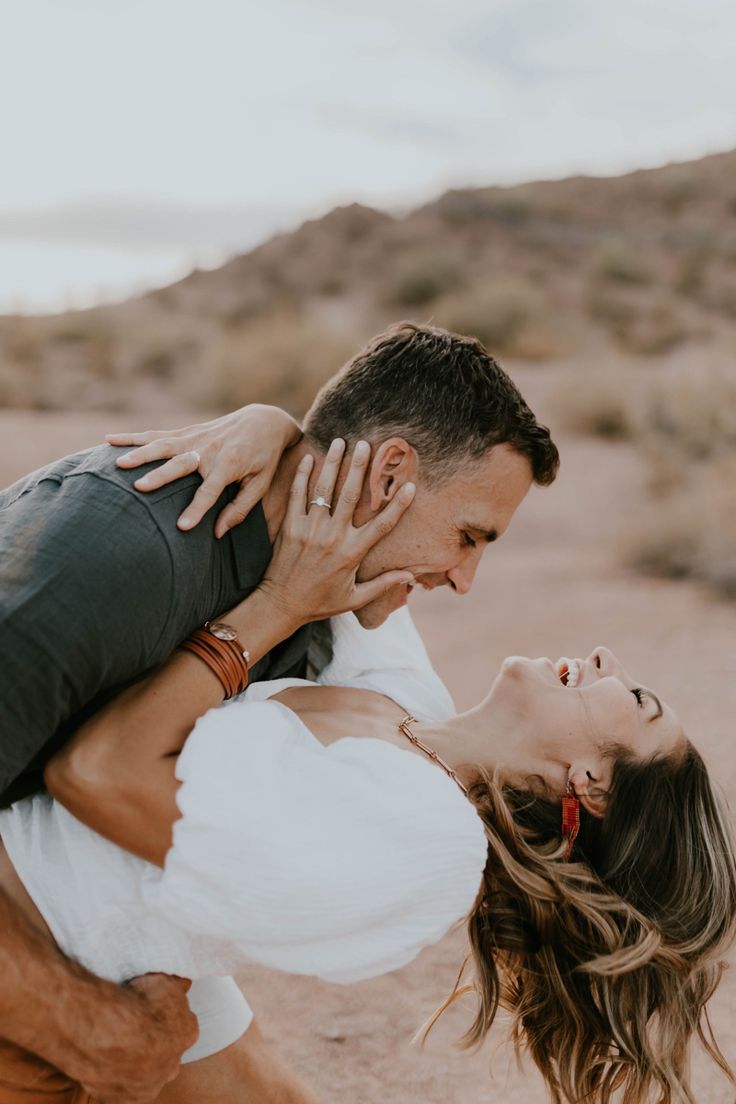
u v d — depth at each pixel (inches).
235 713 74.2
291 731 76.5
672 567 307.7
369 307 1011.3
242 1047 86.0
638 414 482.6
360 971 74.4
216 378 605.6
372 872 71.4
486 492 83.9
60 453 451.2
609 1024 91.4
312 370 597.6
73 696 68.1
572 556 327.6
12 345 719.7
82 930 73.4
